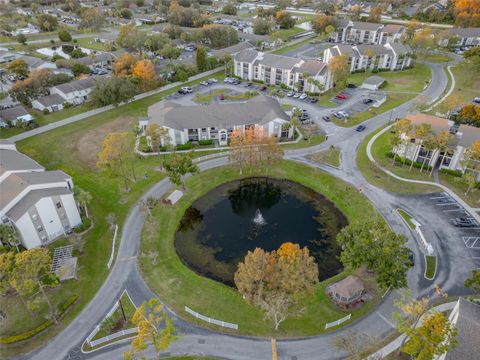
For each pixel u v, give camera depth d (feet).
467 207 250.78
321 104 412.16
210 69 521.24
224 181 291.38
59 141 343.46
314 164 303.27
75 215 234.99
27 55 590.55
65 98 424.05
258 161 295.07
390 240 182.39
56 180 233.14
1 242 213.66
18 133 357.00
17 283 158.71
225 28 622.54
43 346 167.53
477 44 613.93
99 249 221.66
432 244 221.05
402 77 494.18
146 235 233.14
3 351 165.48
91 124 375.25
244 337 170.30
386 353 161.48
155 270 208.33
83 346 167.12
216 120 334.24
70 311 183.42
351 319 177.47
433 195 263.70
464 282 196.44
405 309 150.00
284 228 245.86
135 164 305.12
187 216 258.16
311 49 620.90
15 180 227.61
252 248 229.25
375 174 288.10
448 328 136.15
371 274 202.80
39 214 215.51
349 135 344.08
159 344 146.92
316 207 264.72
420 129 271.69
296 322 176.86
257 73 485.56
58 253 217.15
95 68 538.06
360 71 517.96
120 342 168.14
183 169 262.06
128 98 401.70
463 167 271.90
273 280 172.76
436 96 426.10
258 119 339.98
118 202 261.65
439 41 574.97
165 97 438.81
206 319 177.78
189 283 200.44
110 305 186.60
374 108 399.03
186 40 618.03
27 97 415.64
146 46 577.84
